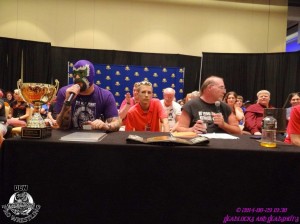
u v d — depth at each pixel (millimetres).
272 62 5805
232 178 934
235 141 1146
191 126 1992
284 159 926
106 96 1657
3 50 5535
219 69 6055
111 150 938
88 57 5996
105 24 6176
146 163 938
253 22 6395
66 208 946
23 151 941
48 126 1099
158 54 6133
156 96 6027
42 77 5766
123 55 6082
